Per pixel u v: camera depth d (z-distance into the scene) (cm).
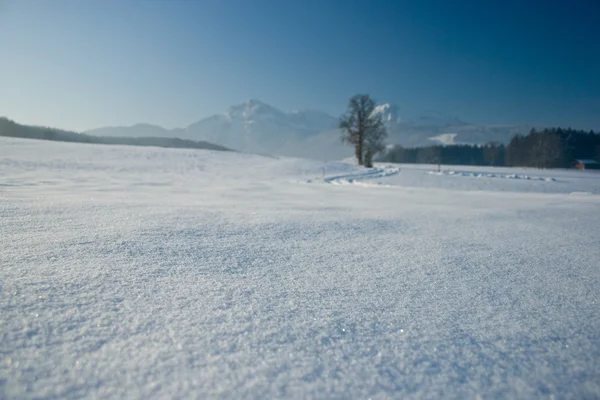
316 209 626
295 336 142
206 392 104
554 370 125
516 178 2356
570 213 625
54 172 1822
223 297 181
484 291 211
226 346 130
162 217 433
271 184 1581
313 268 250
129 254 251
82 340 127
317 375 116
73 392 100
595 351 139
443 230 440
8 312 143
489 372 122
